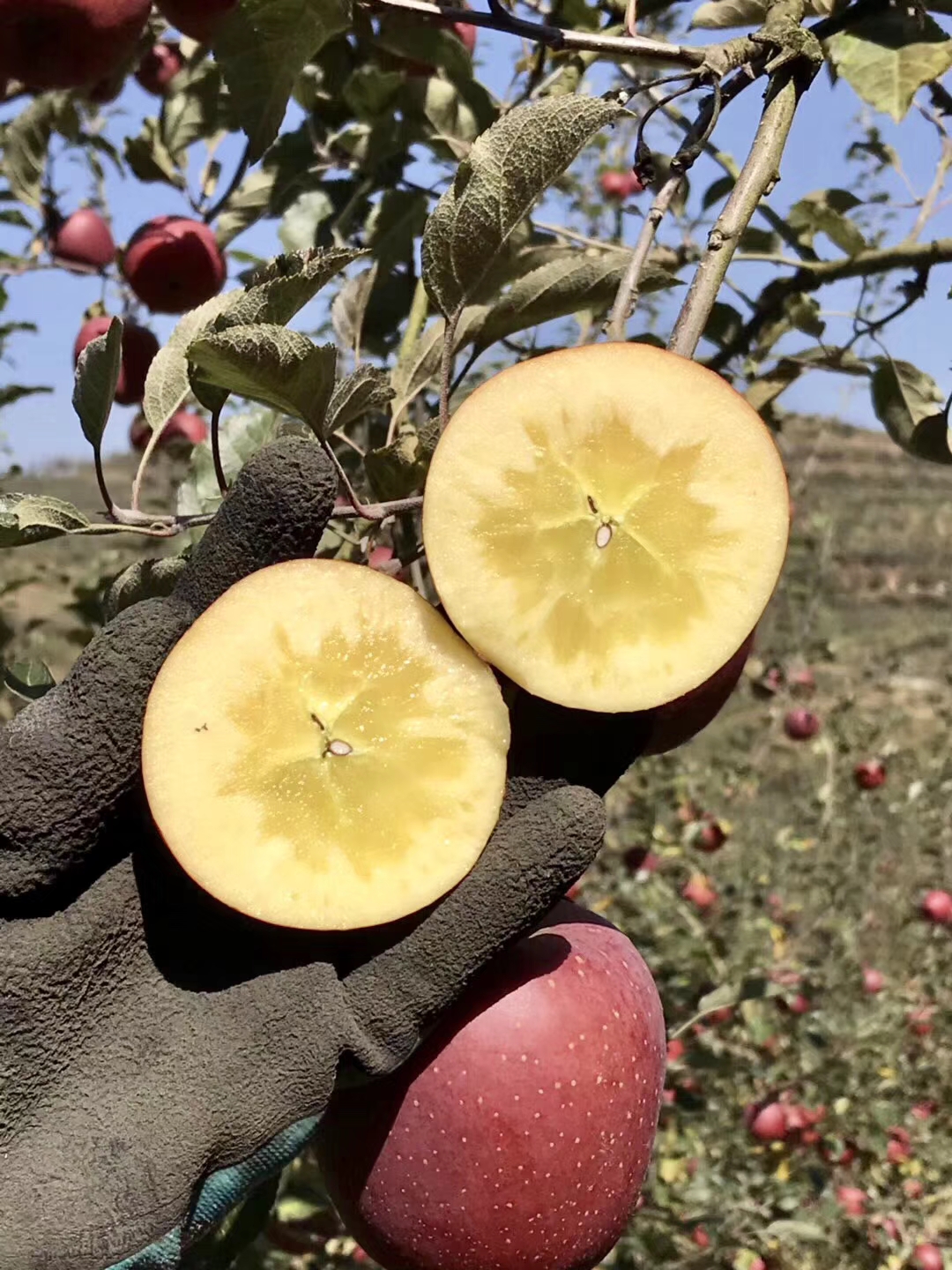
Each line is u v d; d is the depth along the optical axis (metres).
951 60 0.43
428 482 0.29
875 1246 1.11
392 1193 0.31
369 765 0.29
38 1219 0.27
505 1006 0.31
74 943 0.29
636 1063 0.32
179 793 0.28
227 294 0.39
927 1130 1.30
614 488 0.30
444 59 0.54
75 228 0.72
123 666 0.29
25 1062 0.28
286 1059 0.29
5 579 1.14
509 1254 0.31
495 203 0.33
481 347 0.45
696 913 1.22
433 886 0.28
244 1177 0.30
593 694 0.29
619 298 0.35
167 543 0.73
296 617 0.29
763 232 0.61
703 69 0.35
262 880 0.28
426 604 0.29
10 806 0.29
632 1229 0.84
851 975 1.31
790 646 1.47
